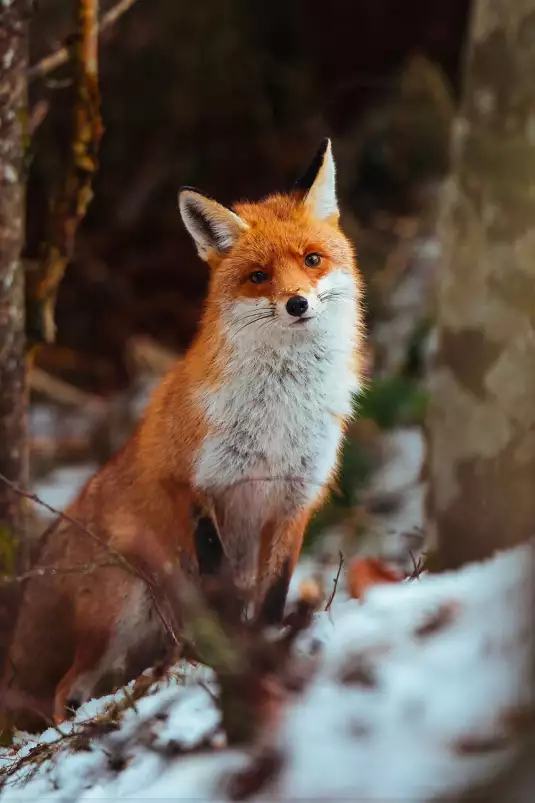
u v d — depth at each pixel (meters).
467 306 9.18
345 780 5.18
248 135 25.97
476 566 7.96
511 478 8.82
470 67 9.44
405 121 22.66
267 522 9.51
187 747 6.45
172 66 25.42
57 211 11.27
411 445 16.11
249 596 9.33
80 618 9.98
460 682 5.64
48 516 16.17
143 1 24.62
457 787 4.91
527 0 8.93
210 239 9.38
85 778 6.66
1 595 10.66
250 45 26.67
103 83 25.03
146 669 9.66
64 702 9.73
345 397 9.32
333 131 26.08
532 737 4.95
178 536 9.56
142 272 25.69
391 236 21.03
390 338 18.30
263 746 5.70
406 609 6.75
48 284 11.29
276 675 6.12
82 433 20.41
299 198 9.58
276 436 9.07
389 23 26.25
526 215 8.88
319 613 8.12
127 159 25.94
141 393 20.47
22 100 10.45
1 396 10.61
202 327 9.37
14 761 7.74
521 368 8.79
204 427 9.06
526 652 5.46
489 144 9.13
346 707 5.71
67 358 23.81
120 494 9.89
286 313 8.62
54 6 21.33
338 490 9.91
